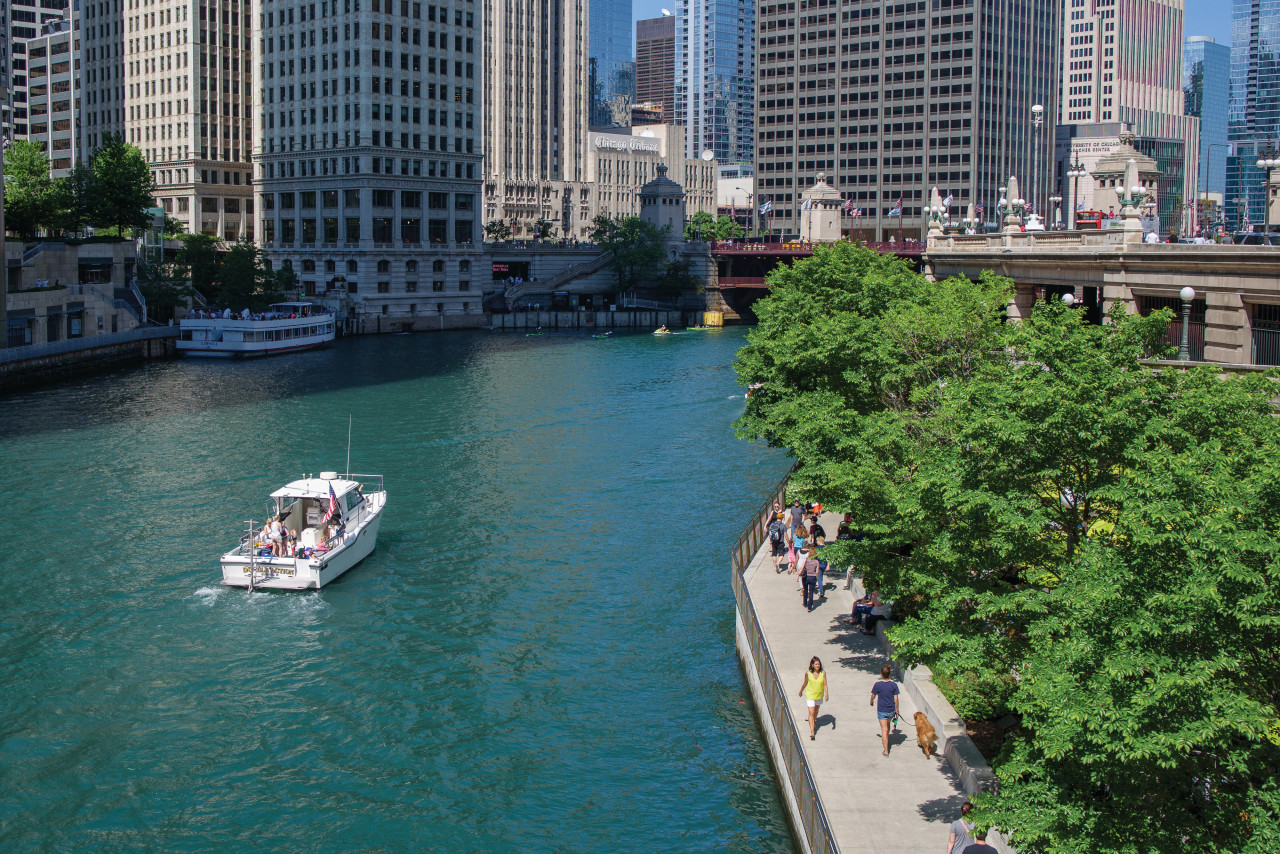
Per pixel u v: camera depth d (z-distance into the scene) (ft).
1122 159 359.05
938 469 94.38
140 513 223.30
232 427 311.88
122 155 530.27
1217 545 68.08
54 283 445.37
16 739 133.49
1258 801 68.33
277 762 128.98
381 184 622.13
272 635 164.66
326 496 194.29
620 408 354.95
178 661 155.43
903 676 124.57
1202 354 165.07
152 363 464.65
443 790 122.62
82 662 154.51
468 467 268.00
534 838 113.19
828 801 99.86
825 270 213.25
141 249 599.98
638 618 171.32
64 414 329.11
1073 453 89.35
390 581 187.83
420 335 620.08
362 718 139.13
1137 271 174.70
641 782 122.83
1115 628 69.62
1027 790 74.59
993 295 153.69
